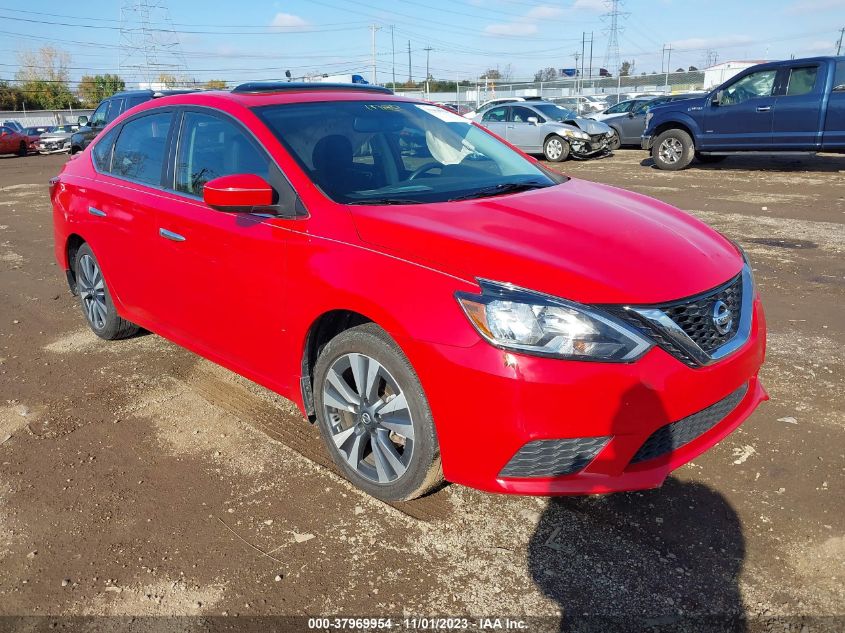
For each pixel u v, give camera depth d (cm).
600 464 244
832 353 429
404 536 274
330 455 327
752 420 349
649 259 261
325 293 283
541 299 237
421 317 251
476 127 416
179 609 240
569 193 336
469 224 278
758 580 242
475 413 242
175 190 380
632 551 259
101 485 317
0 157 2877
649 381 238
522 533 272
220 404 394
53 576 259
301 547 270
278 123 340
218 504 299
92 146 478
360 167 330
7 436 366
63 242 493
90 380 433
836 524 269
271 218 315
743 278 289
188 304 375
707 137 1338
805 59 1215
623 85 4400
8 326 546
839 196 997
